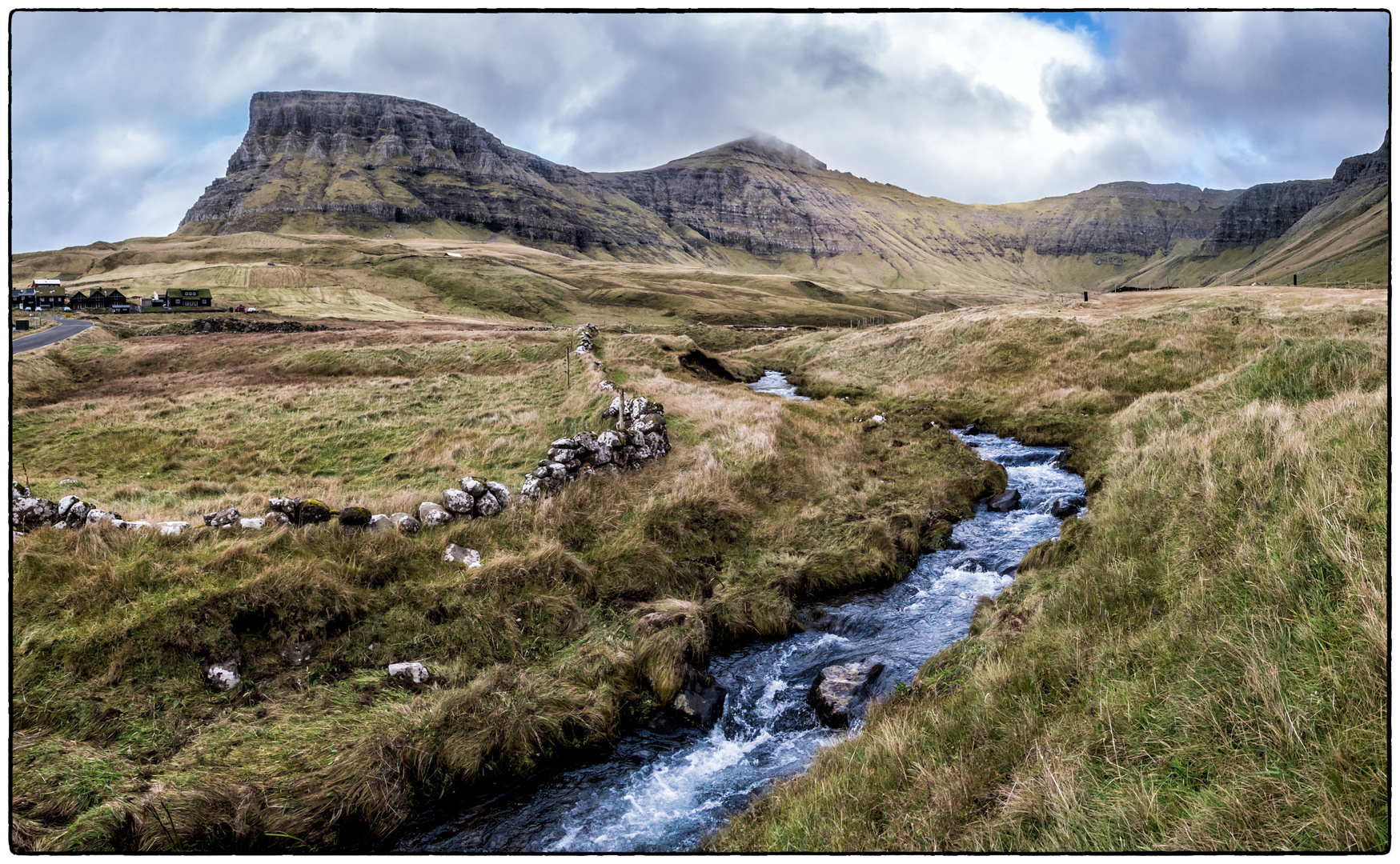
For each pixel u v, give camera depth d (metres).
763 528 15.65
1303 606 5.28
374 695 8.92
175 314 106.06
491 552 12.39
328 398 29.55
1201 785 4.43
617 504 15.30
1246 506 8.09
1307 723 4.24
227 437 23.27
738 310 189.75
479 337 51.22
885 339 46.97
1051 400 28.81
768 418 22.84
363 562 11.12
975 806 5.29
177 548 10.71
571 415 24.00
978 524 17.25
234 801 7.00
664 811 7.82
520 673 9.73
